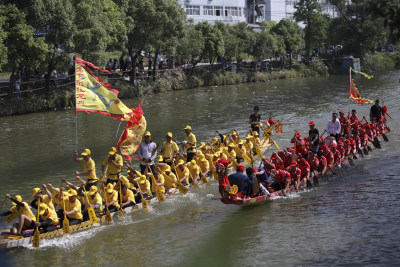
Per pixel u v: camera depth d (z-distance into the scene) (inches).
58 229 561.6
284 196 685.9
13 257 513.7
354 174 791.1
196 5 3385.8
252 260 489.7
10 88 1566.2
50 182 796.0
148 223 605.6
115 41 1774.1
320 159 770.8
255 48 2534.5
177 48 2070.6
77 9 1578.5
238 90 2156.7
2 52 1353.3
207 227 585.9
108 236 567.2
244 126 1243.2
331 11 4215.1
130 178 672.4
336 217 595.2
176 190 698.8
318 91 2050.9
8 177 826.8
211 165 770.8
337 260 475.2
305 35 3014.3
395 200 645.9
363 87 2134.6
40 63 1528.1
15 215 557.3
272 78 2652.6
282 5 4055.1
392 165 831.1
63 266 494.0
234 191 622.8
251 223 593.0
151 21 1932.8
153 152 696.4
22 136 1195.9
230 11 3619.6
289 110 1525.6
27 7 1461.6
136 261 501.7
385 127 1082.1
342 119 938.1
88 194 594.9
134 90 1915.6
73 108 1668.3
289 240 533.6
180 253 516.4
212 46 2233.0
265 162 692.1
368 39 3070.9
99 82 682.8
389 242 509.0
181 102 1775.3
